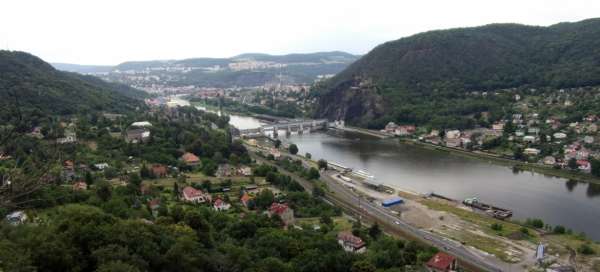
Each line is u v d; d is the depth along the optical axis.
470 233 192.75
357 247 152.88
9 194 46.34
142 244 97.50
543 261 161.50
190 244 104.44
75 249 88.06
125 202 167.38
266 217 166.88
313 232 159.25
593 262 162.50
